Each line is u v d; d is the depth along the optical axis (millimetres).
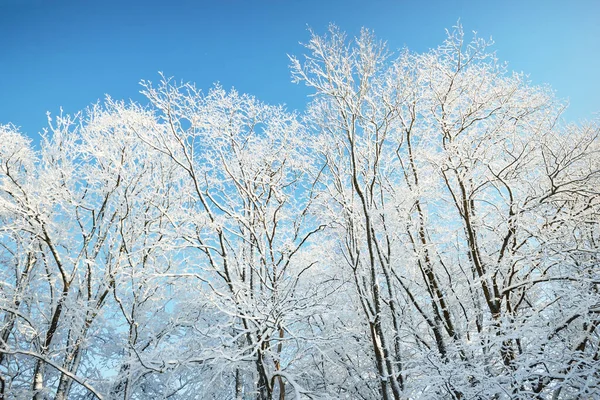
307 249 11156
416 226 9656
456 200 9477
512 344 8422
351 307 10180
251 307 8297
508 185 9391
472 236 9273
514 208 9273
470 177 9633
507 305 8930
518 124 10055
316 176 10906
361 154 9570
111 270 9648
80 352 9438
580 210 9180
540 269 8984
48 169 10484
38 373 9344
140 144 11383
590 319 7586
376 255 9906
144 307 10484
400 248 9922
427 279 9477
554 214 9422
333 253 10500
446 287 9516
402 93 9398
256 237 9672
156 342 9719
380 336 8023
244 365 9633
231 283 8961
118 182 10672
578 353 7328
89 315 9422
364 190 9414
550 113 9984
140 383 10734
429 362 7434
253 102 11438
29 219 9180
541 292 10320
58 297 9117
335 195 9555
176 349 8789
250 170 11164
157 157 11711
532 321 7750
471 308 9500
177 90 10312
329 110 9500
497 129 9930
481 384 7152
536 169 10086
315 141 10031
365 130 9406
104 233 10430
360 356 10242
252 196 10602
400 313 9648
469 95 10141
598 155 9953
